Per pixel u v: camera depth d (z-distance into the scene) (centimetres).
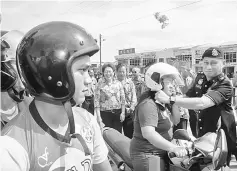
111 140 288
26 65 104
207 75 276
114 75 482
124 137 296
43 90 104
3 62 150
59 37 103
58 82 102
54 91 103
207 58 268
